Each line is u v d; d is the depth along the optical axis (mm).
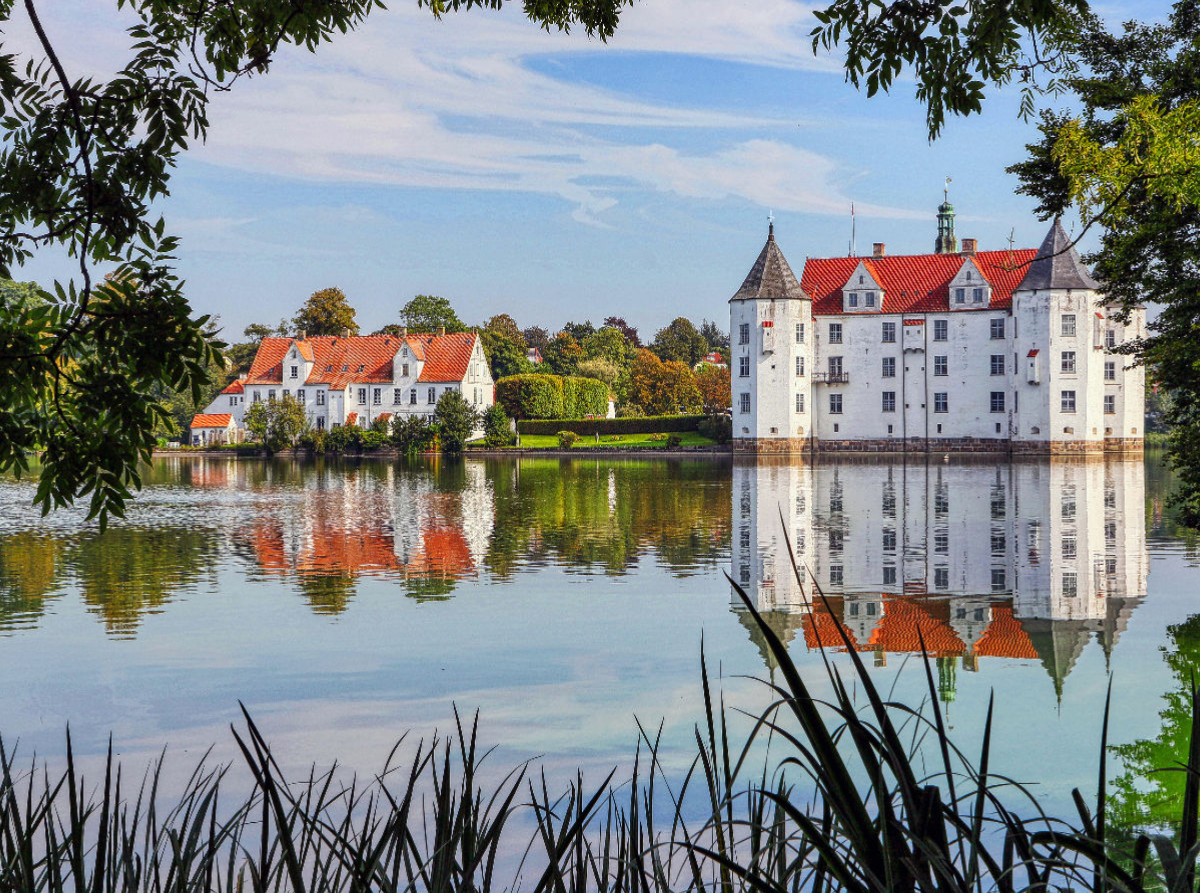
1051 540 22750
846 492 37406
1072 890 2764
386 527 27422
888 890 2344
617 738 9234
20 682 11398
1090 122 17375
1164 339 17078
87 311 5090
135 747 9188
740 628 13969
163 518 30188
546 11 8453
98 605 16062
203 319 5227
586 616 14969
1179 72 16312
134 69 5844
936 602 15617
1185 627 13531
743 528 26156
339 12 6723
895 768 2395
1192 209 15891
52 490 5059
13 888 3209
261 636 13711
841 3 6242
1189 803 2516
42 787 8086
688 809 7367
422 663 12164
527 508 32750
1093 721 9414
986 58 6078
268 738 9375
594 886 5801
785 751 8672
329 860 3225
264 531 26531
